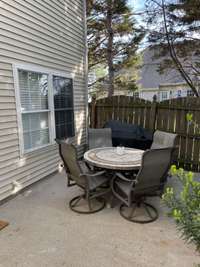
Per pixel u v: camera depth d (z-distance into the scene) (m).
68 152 3.03
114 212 3.07
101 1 9.26
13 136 3.54
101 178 3.35
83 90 6.41
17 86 3.57
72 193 3.72
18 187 3.68
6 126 3.38
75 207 3.20
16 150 3.62
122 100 5.97
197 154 4.78
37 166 4.21
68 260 2.12
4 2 3.25
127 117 5.96
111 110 6.24
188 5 7.30
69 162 3.14
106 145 5.00
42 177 4.38
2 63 3.27
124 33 9.93
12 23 3.43
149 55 14.88
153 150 2.64
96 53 10.88
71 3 5.41
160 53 8.88
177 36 8.22
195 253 2.21
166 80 14.59
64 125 5.33
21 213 3.03
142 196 3.08
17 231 2.59
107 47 10.23
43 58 4.32
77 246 2.32
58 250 2.26
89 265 2.05
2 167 3.33
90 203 3.15
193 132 4.75
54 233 2.55
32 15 3.91
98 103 6.46
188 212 1.49
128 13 9.40
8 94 3.40
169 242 2.40
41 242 2.39
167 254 2.20
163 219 2.88
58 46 4.89
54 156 4.81
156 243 2.38
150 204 3.32
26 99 3.88
